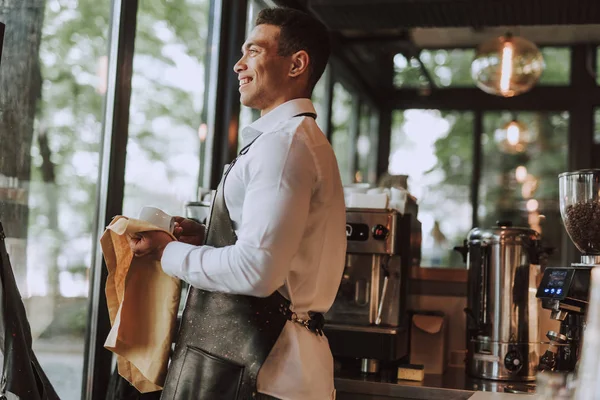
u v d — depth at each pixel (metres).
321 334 1.63
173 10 2.93
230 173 1.57
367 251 2.54
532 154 6.66
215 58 3.28
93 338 2.49
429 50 6.76
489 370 2.51
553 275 2.19
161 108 2.86
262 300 1.53
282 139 1.49
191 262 1.49
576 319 2.17
